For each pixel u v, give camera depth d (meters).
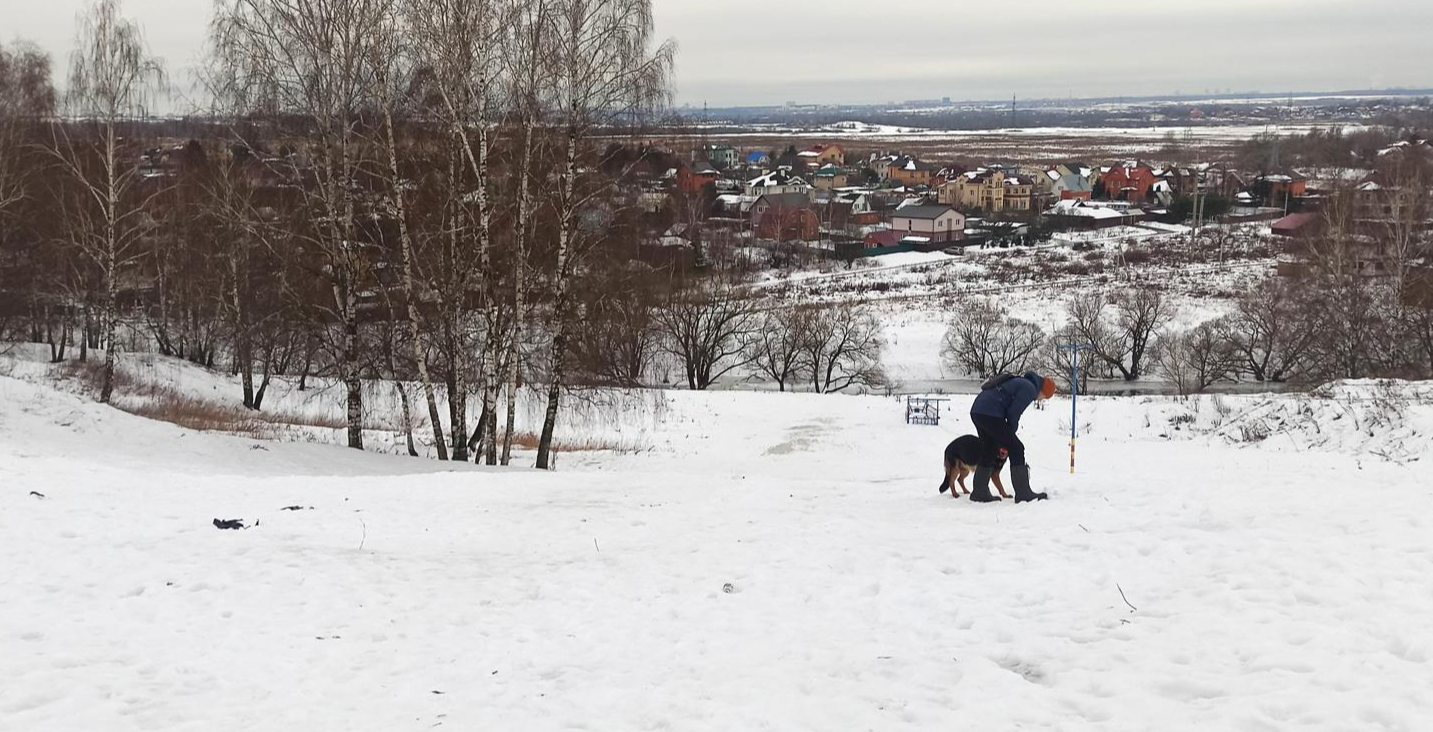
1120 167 161.00
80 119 33.78
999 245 114.25
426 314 25.70
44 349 49.22
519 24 22.06
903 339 68.12
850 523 12.61
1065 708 6.18
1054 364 61.31
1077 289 82.19
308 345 36.53
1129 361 64.75
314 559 11.03
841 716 6.27
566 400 28.02
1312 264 62.09
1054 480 15.24
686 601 9.43
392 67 22.72
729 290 59.72
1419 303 50.22
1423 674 5.97
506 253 24.34
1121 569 9.17
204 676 7.56
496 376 24.70
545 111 22.83
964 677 6.88
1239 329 60.66
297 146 23.58
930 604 8.84
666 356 63.34
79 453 19.30
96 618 8.80
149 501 13.92
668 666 7.63
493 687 7.31
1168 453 28.33
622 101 22.88
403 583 10.28
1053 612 8.27
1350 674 6.07
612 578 10.42
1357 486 12.19
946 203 150.00
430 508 14.70
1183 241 109.75
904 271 96.50
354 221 24.61
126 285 50.12
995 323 63.56
